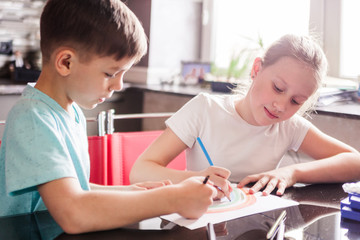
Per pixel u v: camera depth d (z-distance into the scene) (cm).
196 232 69
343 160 113
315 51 107
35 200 84
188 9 270
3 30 248
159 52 258
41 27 76
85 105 80
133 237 66
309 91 106
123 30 73
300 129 128
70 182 70
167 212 70
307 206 86
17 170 69
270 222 75
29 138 71
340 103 177
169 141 120
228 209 81
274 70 107
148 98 250
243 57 240
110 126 129
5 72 250
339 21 209
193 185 74
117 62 74
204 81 243
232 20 262
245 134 124
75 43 72
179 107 229
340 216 79
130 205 68
